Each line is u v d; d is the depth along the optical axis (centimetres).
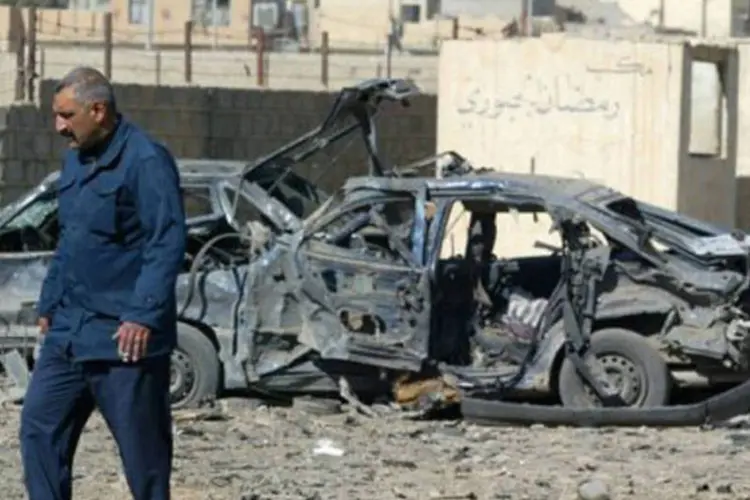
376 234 1988
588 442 1761
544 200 1931
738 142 4250
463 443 1755
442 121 3875
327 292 1927
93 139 1076
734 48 3738
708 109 3969
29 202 2136
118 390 1077
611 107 3628
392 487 1501
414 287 1917
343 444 1734
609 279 1898
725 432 1822
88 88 1070
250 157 4091
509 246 3500
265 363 1948
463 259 1997
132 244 1082
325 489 1485
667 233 1938
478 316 1962
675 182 3569
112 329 1078
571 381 1889
